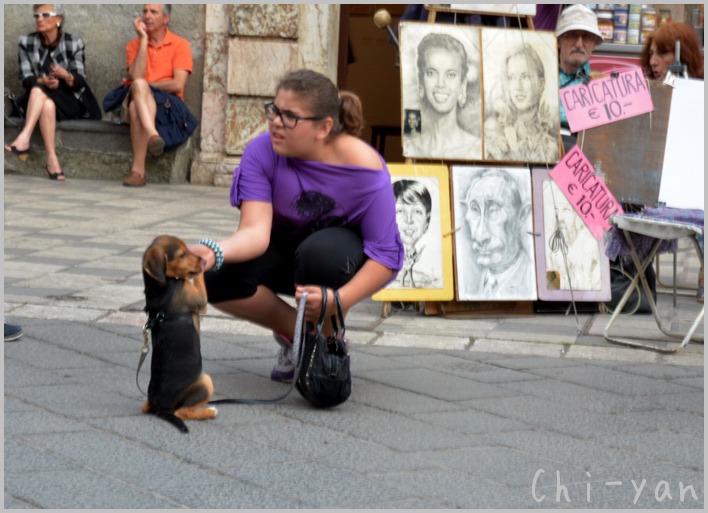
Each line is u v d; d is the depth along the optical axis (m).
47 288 6.36
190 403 4.14
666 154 6.32
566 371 5.15
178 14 11.55
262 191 4.48
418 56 6.36
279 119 4.27
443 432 4.15
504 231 6.35
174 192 10.84
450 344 5.61
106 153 11.45
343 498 3.43
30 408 4.22
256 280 4.57
